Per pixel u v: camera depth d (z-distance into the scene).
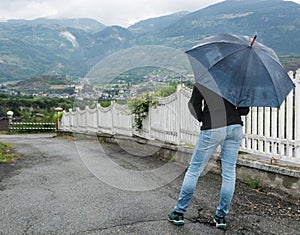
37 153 8.95
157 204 4.09
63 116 19.08
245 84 3.31
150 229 3.33
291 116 4.47
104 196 4.43
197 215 3.73
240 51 3.38
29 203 4.19
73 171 6.10
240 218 3.65
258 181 4.63
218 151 5.42
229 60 3.33
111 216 3.69
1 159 7.72
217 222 3.40
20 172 6.15
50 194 4.58
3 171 6.26
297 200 4.11
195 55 3.47
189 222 3.53
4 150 9.73
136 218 3.63
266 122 4.81
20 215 3.77
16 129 24.66
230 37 3.57
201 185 4.88
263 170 4.54
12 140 14.80
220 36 3.61
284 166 4.34
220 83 3.32
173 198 4.33
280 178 4.32
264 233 3.27
